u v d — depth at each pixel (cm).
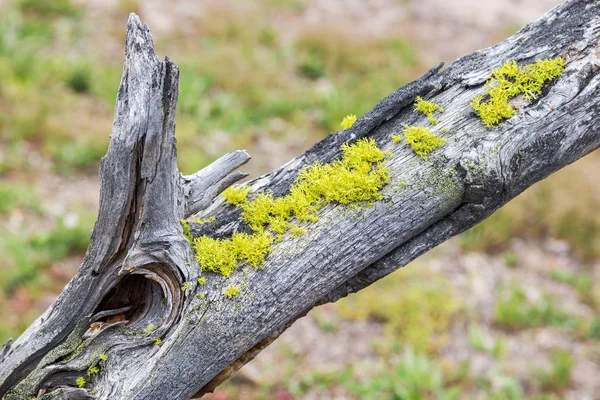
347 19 787
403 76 658
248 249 183
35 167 467
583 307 431
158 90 181
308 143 557
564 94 182
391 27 768
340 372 361
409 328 395
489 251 481
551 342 399
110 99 551
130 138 181
